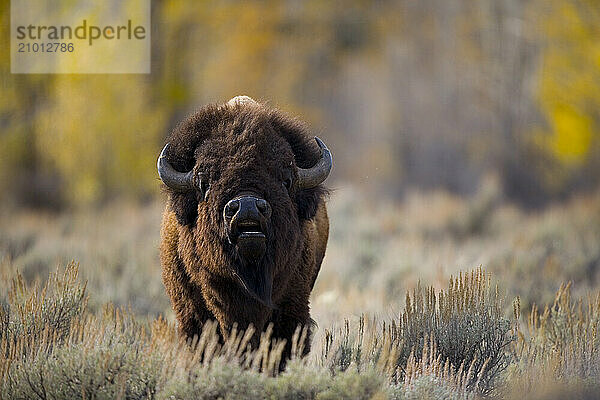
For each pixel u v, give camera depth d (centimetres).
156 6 10762
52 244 5225
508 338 2723
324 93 14200
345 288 4366
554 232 5969
